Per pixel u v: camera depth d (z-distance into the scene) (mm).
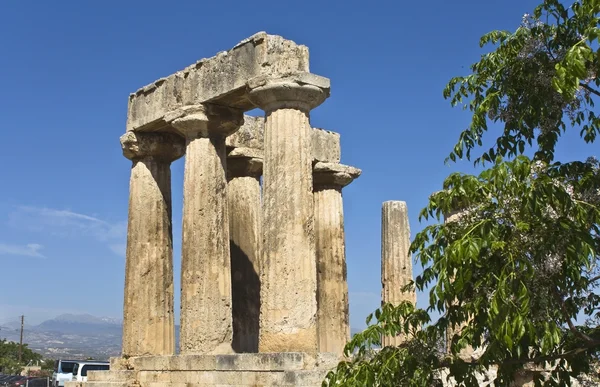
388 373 12047
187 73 24016
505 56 13320
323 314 29250
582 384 13203
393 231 28781
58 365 49781
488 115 13195
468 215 11469
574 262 10914
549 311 11250
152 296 25109
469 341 11875
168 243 25938
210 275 22406
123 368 24516
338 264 29875
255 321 27703
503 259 11031
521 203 10922
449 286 11016
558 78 10422
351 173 30750
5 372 98812
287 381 18359
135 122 25797
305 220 20266
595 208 11156
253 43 21656
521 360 12094
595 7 10930
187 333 22219
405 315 12828
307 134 20953
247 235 28438
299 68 21703
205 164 23203
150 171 26078
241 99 23078
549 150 13430
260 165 28969
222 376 20266
